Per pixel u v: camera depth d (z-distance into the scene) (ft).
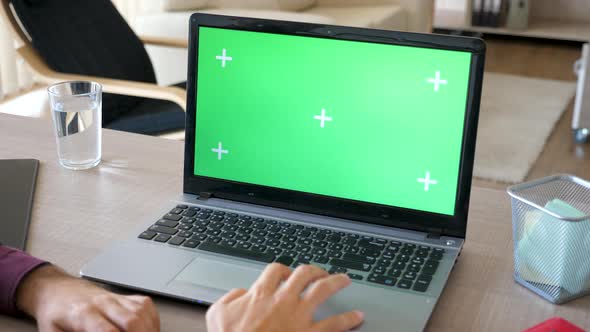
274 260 2.99
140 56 8.81
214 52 3.48
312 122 3.37
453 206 3.17
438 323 2.67
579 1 17.60
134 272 2.90
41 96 12.68
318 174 3.38
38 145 4.24
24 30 7.88
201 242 3.13
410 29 14.01
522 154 10.48
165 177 3.86
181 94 7.27
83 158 3.93
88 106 3.89
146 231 3.22
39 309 2.66
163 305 2.77
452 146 3.15
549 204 2.83
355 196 3.34
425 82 3.16
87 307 2.56
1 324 2.72
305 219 3.34
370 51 3.24
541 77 14.39
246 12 10.94
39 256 3.08
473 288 2.89
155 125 7.80
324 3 14.03
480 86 3.07
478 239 3.30
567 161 10.33
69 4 8.20
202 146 3.56
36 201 3.55
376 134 3.27
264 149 3.46
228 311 2.46
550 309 2.76
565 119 11.99
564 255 2.70
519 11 16.96
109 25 8.56
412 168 3.22
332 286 2.57
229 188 3.53
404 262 2.98
